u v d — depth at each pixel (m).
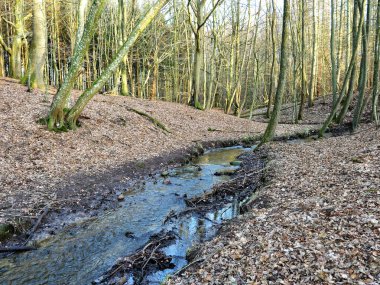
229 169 14.52
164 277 6.30
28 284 6.12
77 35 14.66
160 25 35.31
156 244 7.59
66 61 35.47
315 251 5.60
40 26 20.27
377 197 7.15
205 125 24.92
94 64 35.31
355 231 5.96
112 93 28.86
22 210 8.56
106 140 15.38
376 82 18.89
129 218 9.20
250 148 20.08
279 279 5.11
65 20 31.44
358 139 15.55
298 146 16.16
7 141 12.36
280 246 6.02
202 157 17.52
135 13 34.19
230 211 9.70
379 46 18.41
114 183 11.64
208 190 11.43
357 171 9.35
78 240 7.86
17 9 24.98
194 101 31.31
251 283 5.14
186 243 7.71
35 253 7.24
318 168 10.80
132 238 8.01
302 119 30.31
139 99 28.75
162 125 20.11
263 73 46.81
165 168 14.47
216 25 35.41
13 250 7.25
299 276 5.08
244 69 47.34
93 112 17.91
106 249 7.46
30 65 20.48
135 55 36.31
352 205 7.07
